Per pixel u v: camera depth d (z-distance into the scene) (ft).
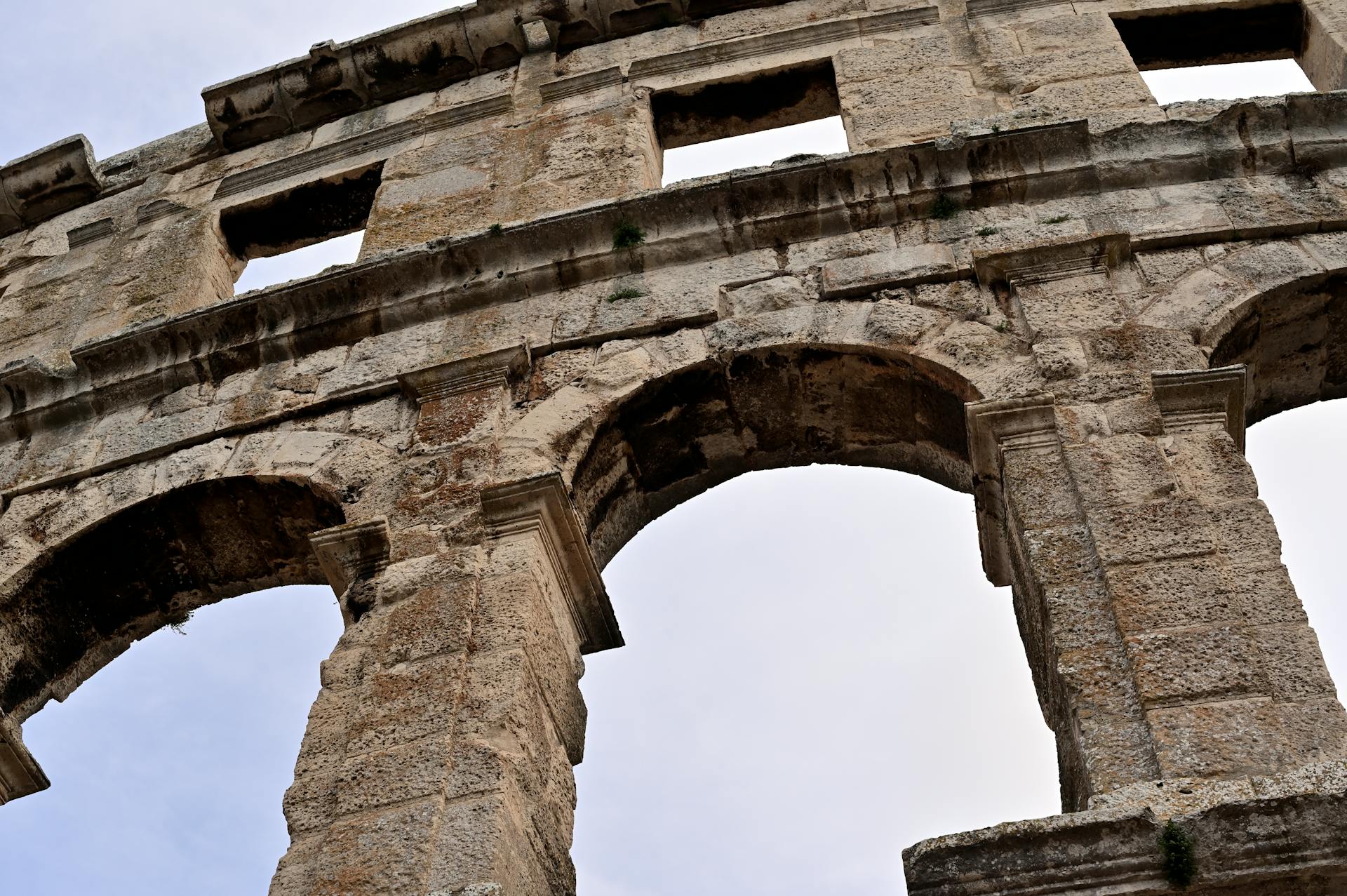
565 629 40.01
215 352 50.70
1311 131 47.75
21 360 52.47
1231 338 42.55
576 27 64.03
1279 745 30.07
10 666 45.42
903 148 48.37
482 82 64.03
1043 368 41.09
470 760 33.94
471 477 42.42
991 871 27.78
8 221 67.97
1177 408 38.78
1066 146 47.78
